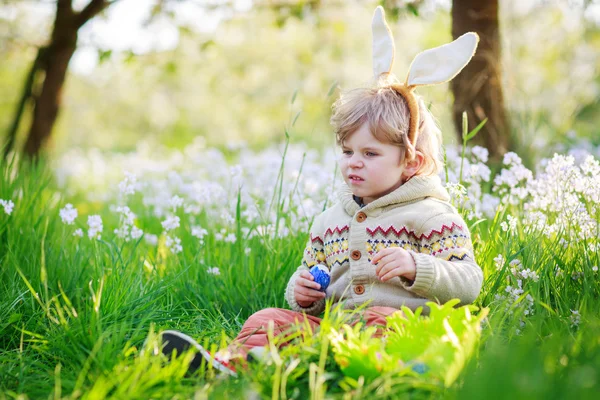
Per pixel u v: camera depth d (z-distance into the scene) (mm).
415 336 2129
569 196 3195
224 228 4156
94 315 2545
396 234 2639
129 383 2051
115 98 22281
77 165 9273
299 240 3611
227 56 13125
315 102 13109
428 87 5121
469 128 4516
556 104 8922
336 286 2738
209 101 20906
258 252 3680
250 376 2113
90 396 1982
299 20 6898
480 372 1905
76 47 7430
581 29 9391
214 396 1989
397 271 2408
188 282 3422
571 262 2934
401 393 1967
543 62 9742
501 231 3244
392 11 5148
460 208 3340
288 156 5969
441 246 2578
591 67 10047
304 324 2398
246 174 5305
